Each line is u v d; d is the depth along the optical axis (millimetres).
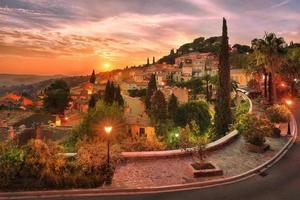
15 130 48344
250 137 21109
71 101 124875
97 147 17266
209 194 13750
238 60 126312
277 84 57219
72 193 13180
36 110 113500
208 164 16609
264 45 45625
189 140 19016
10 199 12422
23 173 13938
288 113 33125
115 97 75375
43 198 12609
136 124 51250
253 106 44750
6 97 152375
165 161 17562
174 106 54500
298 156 20516
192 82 109312
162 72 150750
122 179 14734
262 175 16625
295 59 58219
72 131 32312
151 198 13016
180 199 13047
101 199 12695
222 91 31984
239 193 13984
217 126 32156
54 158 14992
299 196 13805
